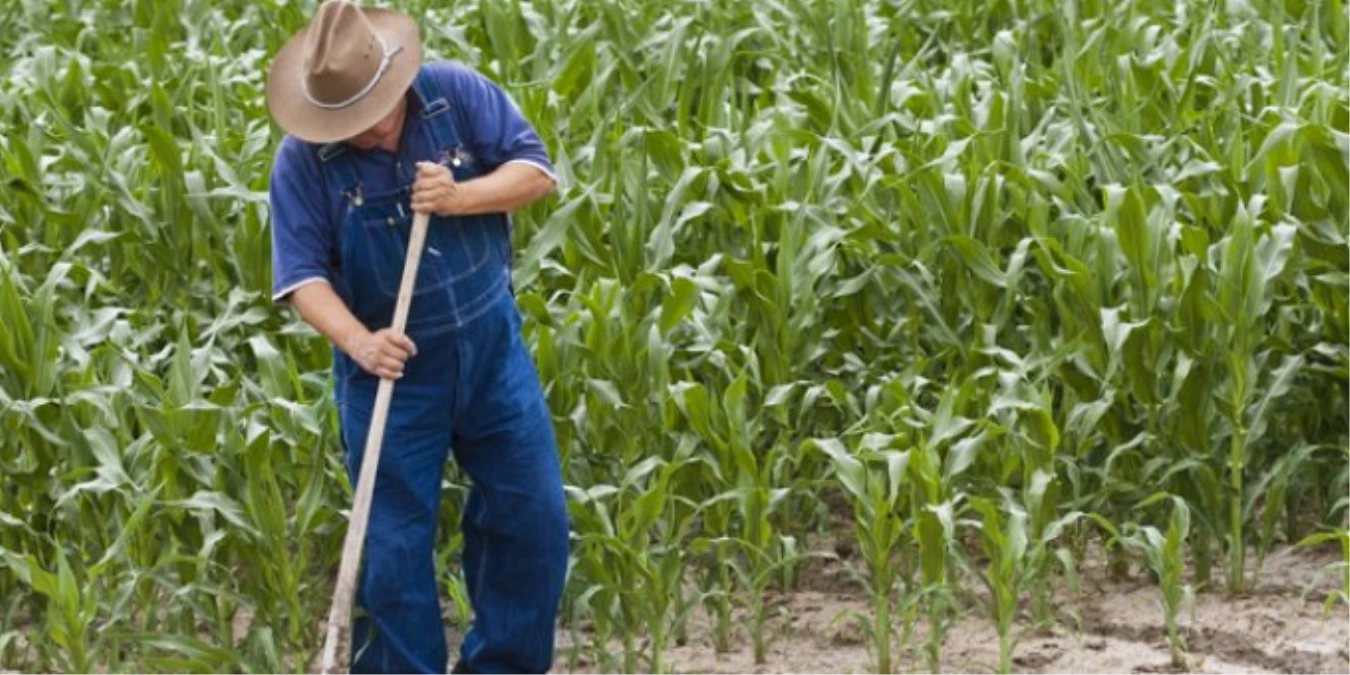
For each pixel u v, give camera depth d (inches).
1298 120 495.5
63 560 390.0
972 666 421.7
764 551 444.8
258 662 415.8
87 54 807.7
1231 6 692.7
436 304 364.8
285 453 434.6
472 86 367.9
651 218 514.0
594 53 619.2
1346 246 472.7
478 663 391.2
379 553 372.8
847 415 496.1
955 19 727.7
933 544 412.8
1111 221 467.2
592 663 434.9
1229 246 446.9
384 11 359.6
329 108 351.3
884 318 501.7
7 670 437.1
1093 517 422.3
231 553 443.8
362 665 383.2
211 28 772.0
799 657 434.3
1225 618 439.5
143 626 436.5
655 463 426.9
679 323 468.4
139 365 452.4
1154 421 461.1
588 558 411.8
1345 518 481.1
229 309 481.1
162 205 524.4
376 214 360.5
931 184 496.4
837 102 560.7
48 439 427.2
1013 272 472.4
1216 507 456.4
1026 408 424.5
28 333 435.8
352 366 372.8
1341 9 661.9
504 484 378.0
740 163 535.8
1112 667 415.8
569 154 573.9
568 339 444.5
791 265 466.3
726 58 644.7
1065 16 655.8
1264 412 451.5
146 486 418.6
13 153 576.1
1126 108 556.7
